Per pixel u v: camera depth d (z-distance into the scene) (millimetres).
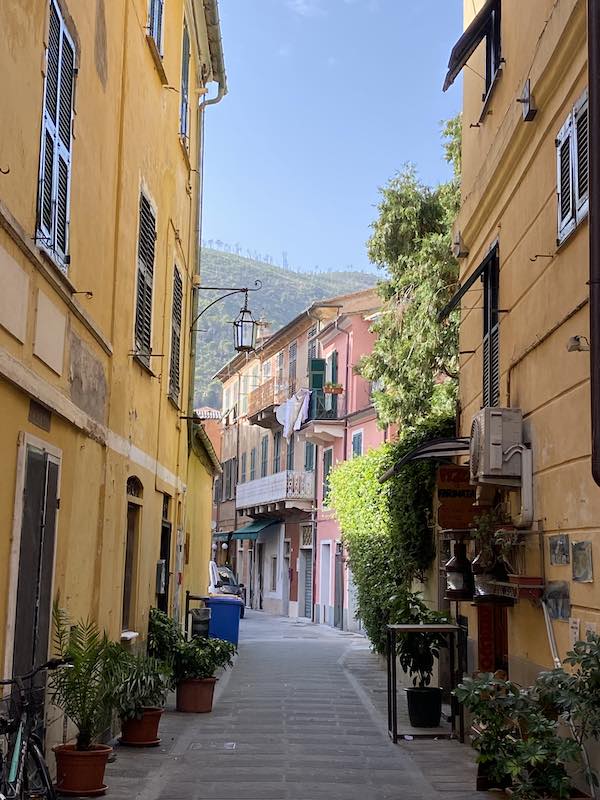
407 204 22234
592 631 6672
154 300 12484
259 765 9203
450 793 8078
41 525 6996
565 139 7586
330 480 24125
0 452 6066
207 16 16359
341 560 33312
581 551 6969
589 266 6074
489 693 6688
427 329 20625
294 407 38312
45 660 7273
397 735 10711
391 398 21406
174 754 9602
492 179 10242
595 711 6047
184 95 15414
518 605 8891
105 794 7656
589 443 6840
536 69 8305
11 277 6195
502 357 9953
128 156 10312
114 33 9477
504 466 8562
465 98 12758
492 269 10680
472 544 11586
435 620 11703
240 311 17578
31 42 6449
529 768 6398
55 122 7117
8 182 6016
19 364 6223
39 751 6004
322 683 16344
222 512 54844
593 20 5965
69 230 7734
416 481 15016
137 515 11734
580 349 6770
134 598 11547
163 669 9516
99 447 9211
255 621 37219
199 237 17844
